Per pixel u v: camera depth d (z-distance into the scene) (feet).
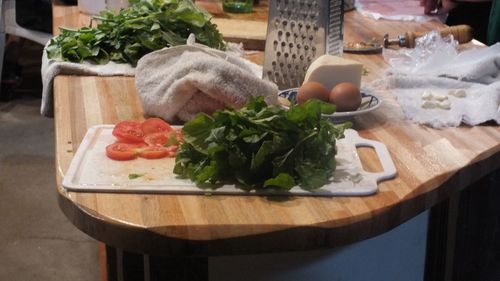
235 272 3.46
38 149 9.40
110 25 5.06
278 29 4.45
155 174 3.19
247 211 2.91
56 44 5.11
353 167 3.33
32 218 7.82
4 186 8.43
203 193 3.03
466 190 4.16
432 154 3.60
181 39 4.99
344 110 3.90
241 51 5.36
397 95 4.44
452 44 5.24
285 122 3.07
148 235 2.76
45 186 8.46
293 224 2.81
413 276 4.08
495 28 6.41
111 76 4.75
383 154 3.54
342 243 2.88
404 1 7.29
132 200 2.97
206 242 2.75
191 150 3.18
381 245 3.86
